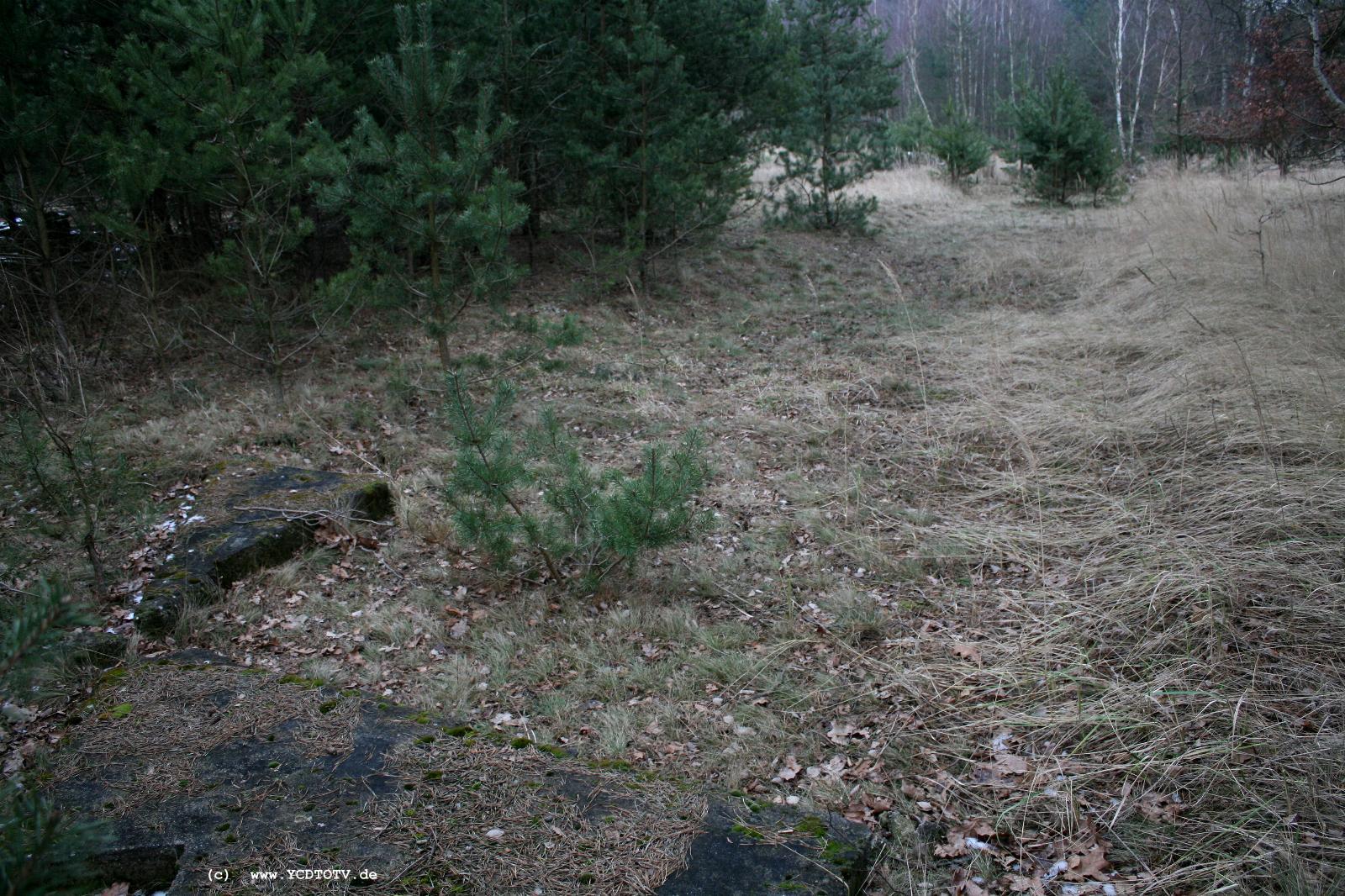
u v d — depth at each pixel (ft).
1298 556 14.02
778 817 9.46
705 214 33.37
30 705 11.18
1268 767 10.24
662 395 24.95
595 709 12.10
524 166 35.53
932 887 9.02
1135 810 9.98
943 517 17.87
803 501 18.75
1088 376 23.81
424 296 23.30
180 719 10.71
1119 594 13.99
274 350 23.11
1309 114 41.42
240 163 21.68
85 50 25.27
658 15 32.96
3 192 23.18
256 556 15.42
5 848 5.11
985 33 134.72
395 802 9.25
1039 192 58.70
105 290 26.96
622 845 8.75
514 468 14.35
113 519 16.11
